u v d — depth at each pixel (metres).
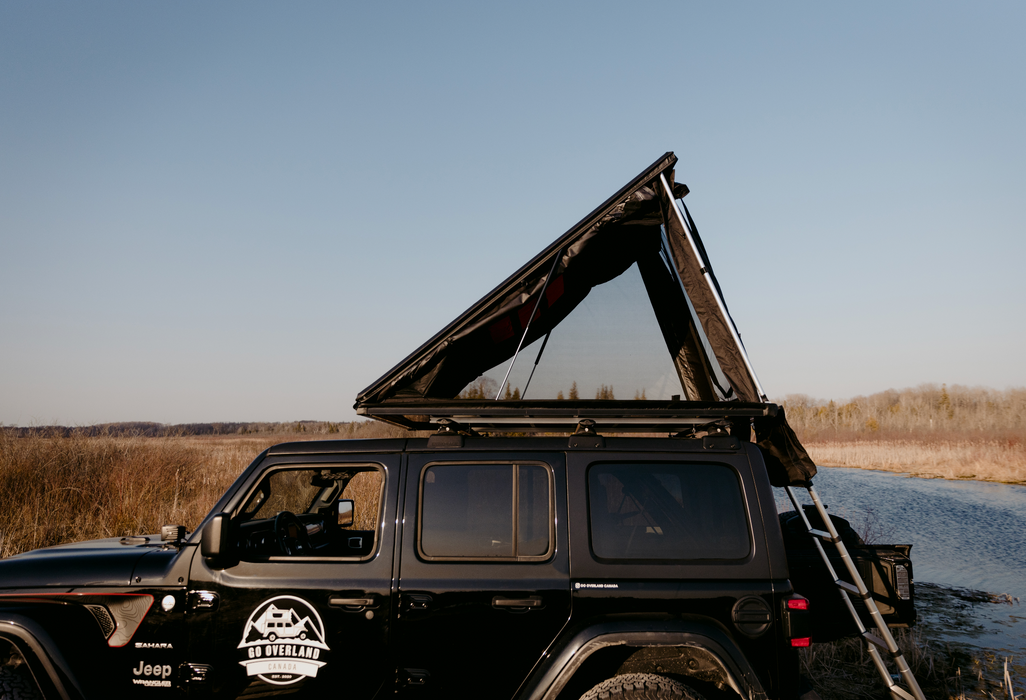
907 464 23.55
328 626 3.28
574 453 3.51
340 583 3.31
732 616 3.17
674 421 3.94
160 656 3.34
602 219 4.16
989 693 4.67
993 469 20.62
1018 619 6.36
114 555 3.56
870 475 20.22
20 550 8.06
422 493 3.47
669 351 4.18
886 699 4.62
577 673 3.34
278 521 3.89
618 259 4.30
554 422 4.18
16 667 3.37
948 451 27.45
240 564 3.39
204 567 3.39
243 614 3.32
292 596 3.32
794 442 3.90
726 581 3.23
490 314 4.03
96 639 3.39
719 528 3.35
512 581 3.26
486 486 3.47
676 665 3.27
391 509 3.45
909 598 4.15
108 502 10.42
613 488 3.44
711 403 3.72
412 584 3.29
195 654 3.33
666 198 4.21
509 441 3.58
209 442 21.02
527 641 3.20
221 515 3.28
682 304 4.26
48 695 3.22
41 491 10.27
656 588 3.20
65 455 11.72
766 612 3.18
